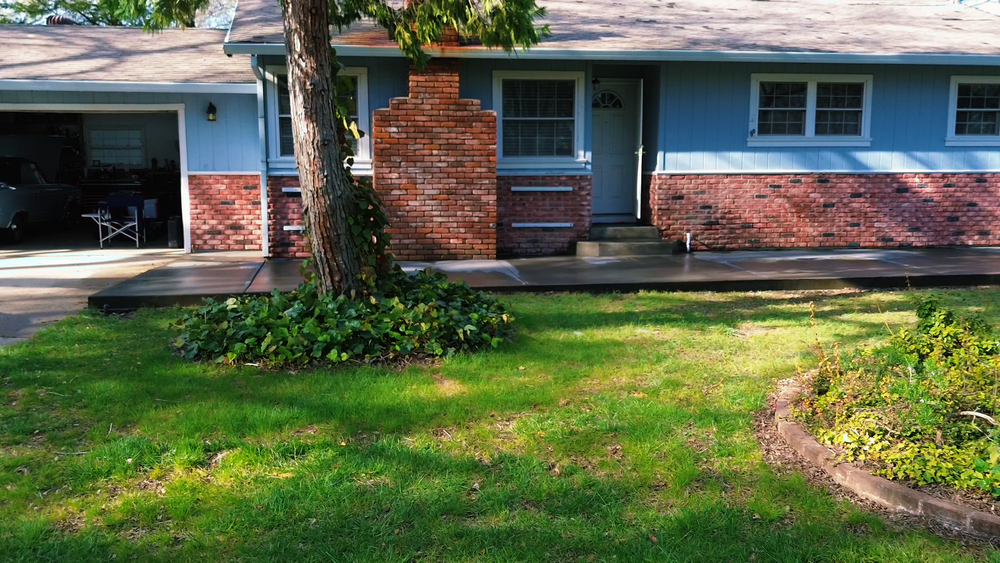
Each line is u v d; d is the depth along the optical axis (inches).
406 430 178.5
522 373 223.5
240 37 448.5
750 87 505.4
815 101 514.3
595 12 565.0
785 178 518.3
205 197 503.5
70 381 212.4
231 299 262.2
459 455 163.9
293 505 140.6
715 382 216.8
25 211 590.2
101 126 823.1
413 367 228.7
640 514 139.3
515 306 325.1
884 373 185.6
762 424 184.7
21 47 554.3
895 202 530.9
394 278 279.9
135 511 139.3
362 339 236.4
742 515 139.0
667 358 241.6
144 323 290.0
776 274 395.5
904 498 140.2
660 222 509.0
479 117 455.2
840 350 249.0
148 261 467.5
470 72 475.2
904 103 521.7
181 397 199.9
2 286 378.0
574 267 427.5
